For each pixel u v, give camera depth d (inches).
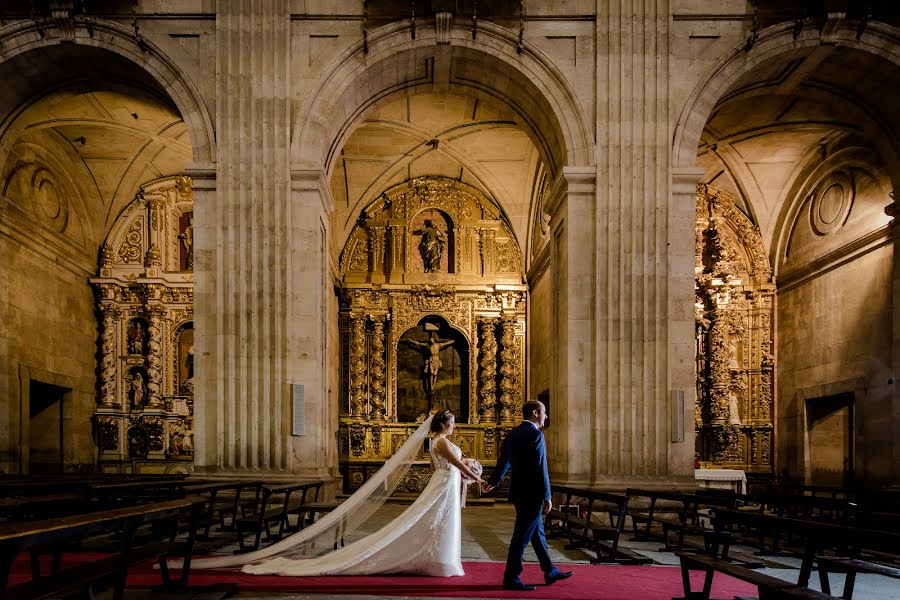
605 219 459.8
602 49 468.4
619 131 462.9
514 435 251.6
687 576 233.0
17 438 601.6
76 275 716.7
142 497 361.4
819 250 673.0
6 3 456.4
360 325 816.3
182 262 786.2
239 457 442.9
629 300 453.4
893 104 495.2
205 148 465.1
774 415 737.6
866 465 581.3
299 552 290.5
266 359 449.4
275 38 468.1
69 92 519.5
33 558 221.6
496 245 834.2
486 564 300.5
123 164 724.7
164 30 468.4
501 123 695.7
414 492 778.2
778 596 171.9
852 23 456.1
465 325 824.3
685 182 462.6
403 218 831.1
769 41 461.7
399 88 520.7
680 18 468.8
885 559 283.4
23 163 623.8
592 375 453.4
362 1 470.0
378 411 805.2
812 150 674.2
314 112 468.1
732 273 754.2
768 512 544.1
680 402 442.6
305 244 463.8
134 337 764.0
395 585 250.7
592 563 306.7
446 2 461.7
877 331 577.3
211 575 267.7
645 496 423.2
